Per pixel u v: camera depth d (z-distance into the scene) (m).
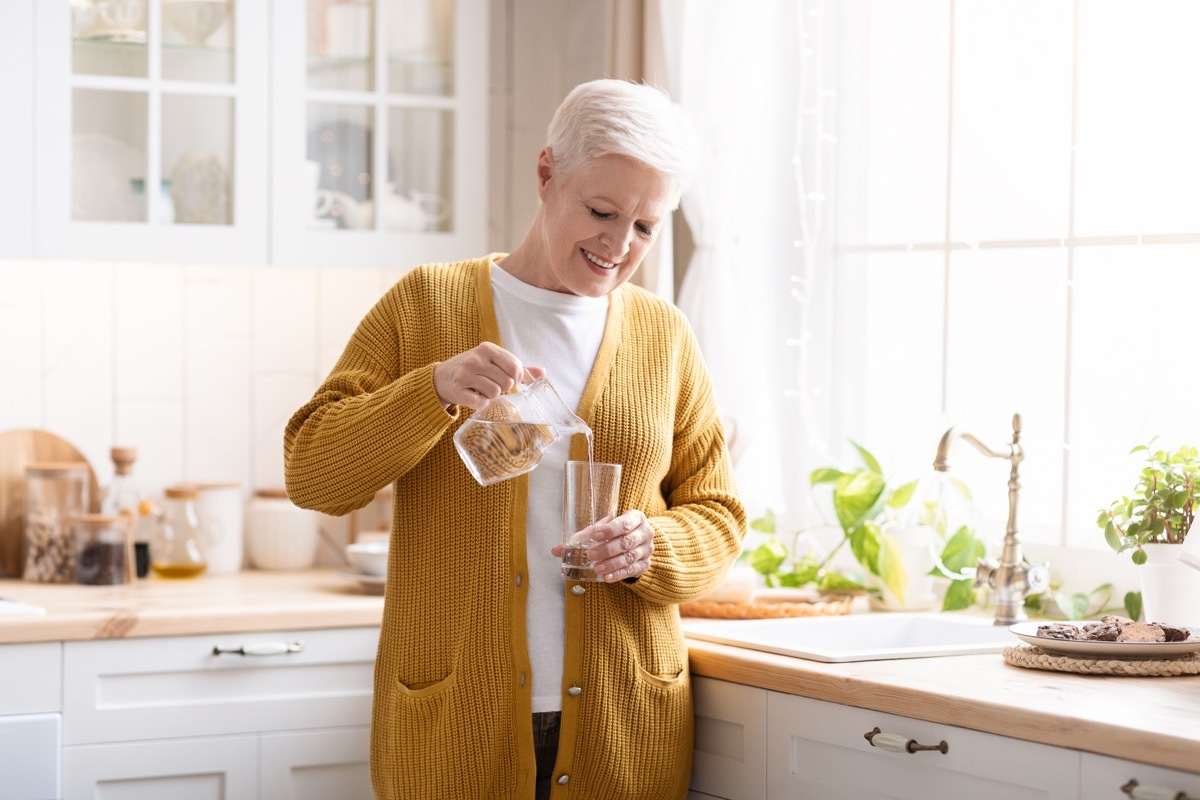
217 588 2.77
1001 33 2.52
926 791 1.73
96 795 2.35
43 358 3.00
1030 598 2.43
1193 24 2.22
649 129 1.74
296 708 2.47
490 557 1.83
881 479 2.56
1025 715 1.58
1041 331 2.43
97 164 2.73
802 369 2.86
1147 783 1.47
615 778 1.87
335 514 1.87
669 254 2.88
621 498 1.90
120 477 2.95
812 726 1.88
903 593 2.47
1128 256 2.31
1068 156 2.39
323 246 2.86
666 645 1.94
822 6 2.83
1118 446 2.34
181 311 3.11
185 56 2.78
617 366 1.91
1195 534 1.92
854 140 2.81
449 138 2.98
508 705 1.82
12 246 2.65
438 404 1.72
